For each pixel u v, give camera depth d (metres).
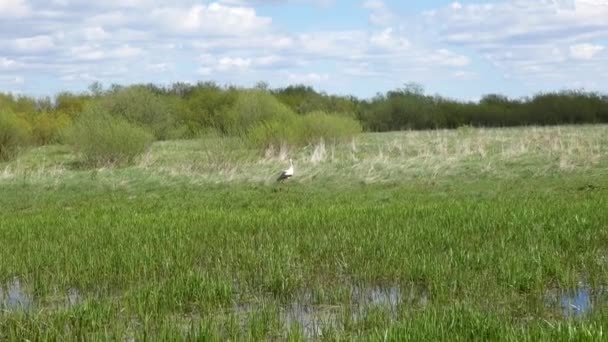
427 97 61.50
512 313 9.72
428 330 8.39
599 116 60.25
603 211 16.19
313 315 10.06
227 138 31.64
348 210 18.16
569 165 24.62
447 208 17.73
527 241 13.49
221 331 9.41
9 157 36.25
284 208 19.59
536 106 60.72
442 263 11.92
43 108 59.06
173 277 11.70
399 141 38.81
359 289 11.25
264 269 12.23
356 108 60.38
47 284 11.91
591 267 11.69
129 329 9.55
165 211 19.86
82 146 31.95
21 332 9.30
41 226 17.52
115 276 12.40
